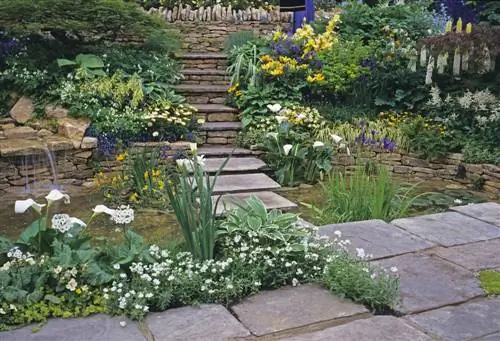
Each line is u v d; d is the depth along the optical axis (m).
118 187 5.07
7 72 6.25
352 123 6.75
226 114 7.04
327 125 6.58
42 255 2.86
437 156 6.22
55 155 5.51
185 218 3.05
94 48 7.01
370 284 2.76
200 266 2.95
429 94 6.88
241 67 7.48
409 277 3.06
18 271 2.69
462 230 3.89
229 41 8.35
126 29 6.92
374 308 2.71
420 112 6.93
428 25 8.59
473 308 2.72
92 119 5.89
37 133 5.79
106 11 6.44
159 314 2.61
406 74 7.00
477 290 2.92
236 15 9.09
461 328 2.51
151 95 6.56
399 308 2.70
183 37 8.38
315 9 10.34
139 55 7.22
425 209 5.02
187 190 3.14
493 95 6.44
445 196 5.46
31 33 6.63
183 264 2.92
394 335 2.42
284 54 7.36
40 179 5.47
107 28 6.83
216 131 6.69
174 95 6.73
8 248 2.92
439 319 2.60
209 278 2.87
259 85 7.14
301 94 7.07
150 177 4.98
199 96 7.32
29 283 2.67
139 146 5.83
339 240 3.57
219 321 2.53
